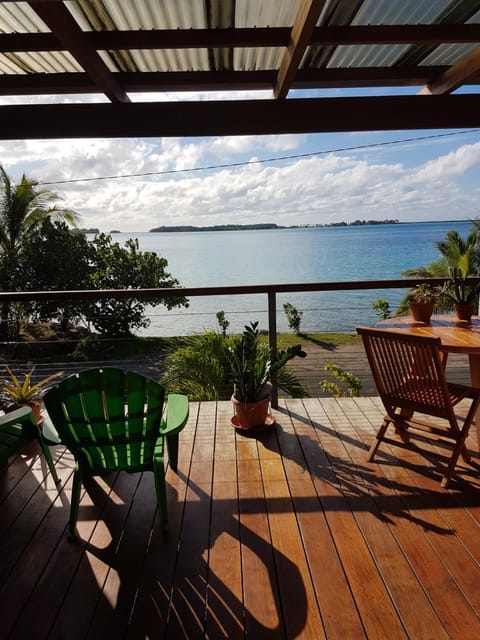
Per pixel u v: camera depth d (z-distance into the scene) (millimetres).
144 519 2035
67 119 2871
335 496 2174
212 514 2055
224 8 2125
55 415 1856
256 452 2635
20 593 1609
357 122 2908
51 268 12781
